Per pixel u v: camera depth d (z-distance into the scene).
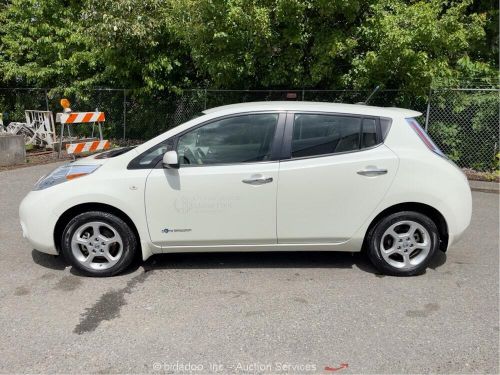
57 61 12.58
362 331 3.52
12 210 6.77
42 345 3.32
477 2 10.80
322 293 4.15
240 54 9.29
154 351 3.26
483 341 3.39
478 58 10.98
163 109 12.27
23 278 4.45
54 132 11.91
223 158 4.36
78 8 12.70
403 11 8.62
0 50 13.48
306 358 3.18
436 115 9.49
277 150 4.35
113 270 4.45
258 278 4.47
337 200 4.36
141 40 10.22
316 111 4.43
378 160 4.35
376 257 4.49
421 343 3.36
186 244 4.43
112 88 12.59
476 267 4.79
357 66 9.00
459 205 4.44
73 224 4.36
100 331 3.51
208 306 3.90
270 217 4.36
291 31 8.73
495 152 9.23
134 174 4.31
